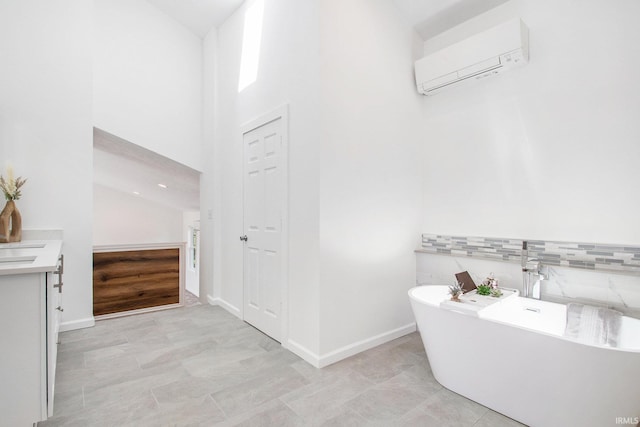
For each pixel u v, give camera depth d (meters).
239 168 3.36
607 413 1.49
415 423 1.72
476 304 1.98
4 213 2.57
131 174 5.54
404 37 2.98
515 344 1.70
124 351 2.56
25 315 1.36
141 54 3.69
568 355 1.53
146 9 3.72
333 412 1.80
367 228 2.64
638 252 2.00
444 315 1.98
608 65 2.13
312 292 2.36
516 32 2.36
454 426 1.70
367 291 2.64
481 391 1.88
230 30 3.56
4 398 1.33
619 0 2.08
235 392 1.98
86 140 3.11
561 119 2.33
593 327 1.86
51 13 2.98
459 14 2.82
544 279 2.33
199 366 2.31
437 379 2.12
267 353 2.53
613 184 2.11
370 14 2.69
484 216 2.74
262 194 2.96
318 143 2.30
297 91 2.51
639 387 1.41
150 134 3.74
